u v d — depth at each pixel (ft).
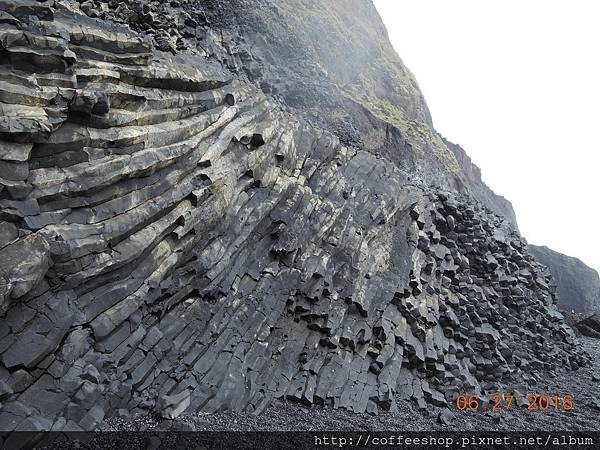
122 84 41.04
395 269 67.46
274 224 55.16
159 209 41.04
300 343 52.01
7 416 28.66
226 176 49.39
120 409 34.96
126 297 37.58
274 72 92.58
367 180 73.72
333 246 60.29
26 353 30.35
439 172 120.06
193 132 47.88
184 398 38.60
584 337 109.81
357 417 48.21
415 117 138.00
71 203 35.12
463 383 63.10
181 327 42.39
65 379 31.99
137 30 59.47
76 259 33.71
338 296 57.57
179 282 43.14
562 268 163.84
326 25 116.98
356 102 104.73
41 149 33.60
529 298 85.76
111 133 38.09
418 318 65.57
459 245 83.25
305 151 65.10
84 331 34.12
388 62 139.85
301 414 45.60
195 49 70.44
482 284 80.53
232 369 44.24
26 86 32.81
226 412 41.45
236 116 56.29
